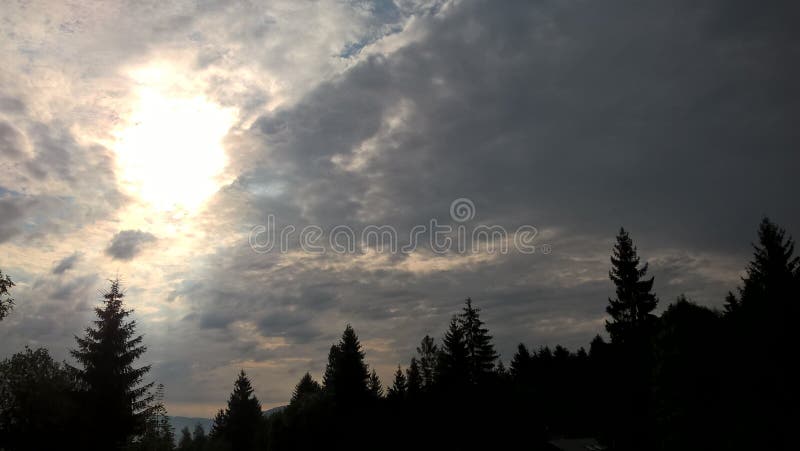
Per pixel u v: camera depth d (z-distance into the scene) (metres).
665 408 38.38
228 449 96.94
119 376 42.22
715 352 35.28
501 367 108.00
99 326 43.12
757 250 50.97
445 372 71.69
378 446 69.56
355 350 83.12
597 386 63.84
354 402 75.88
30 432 37.81
